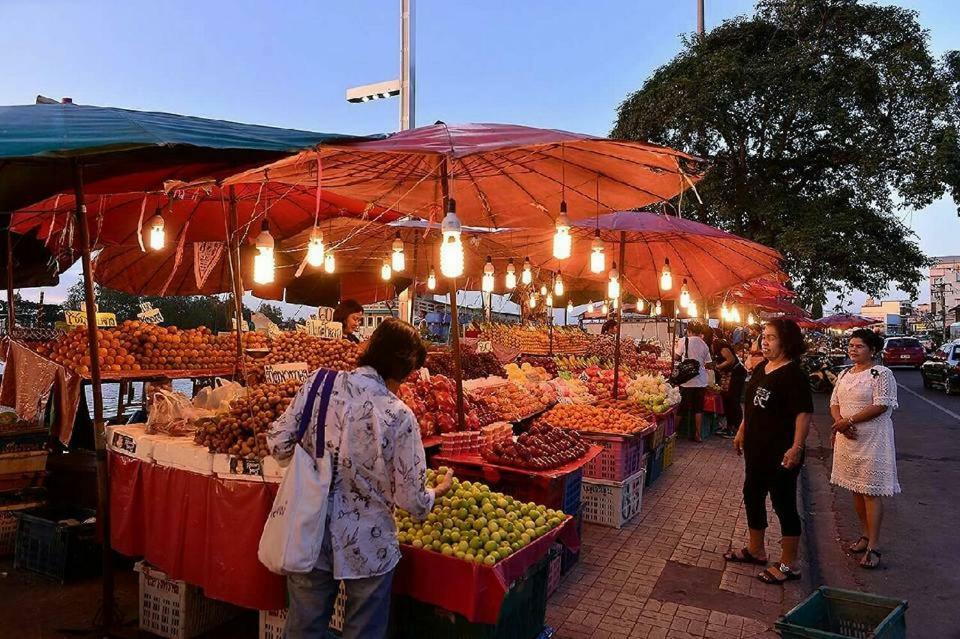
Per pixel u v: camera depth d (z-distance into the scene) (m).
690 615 4.54
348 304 7.95
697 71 20.20
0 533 5.44
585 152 4.48
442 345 10.22
